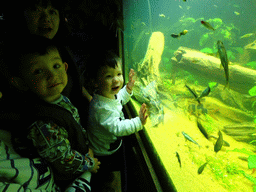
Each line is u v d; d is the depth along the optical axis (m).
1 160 0.60
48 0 1.08
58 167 0.79
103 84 1.20
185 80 3.35
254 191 0.93
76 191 0.82
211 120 1.94
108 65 1.13
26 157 0.71
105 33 2.51
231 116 1.98
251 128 1.60
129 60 3.21
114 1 2.25
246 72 1.77
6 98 0.74
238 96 2.18
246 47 2.32
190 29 3.67
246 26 2.97
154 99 2.25
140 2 3.33
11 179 0.58
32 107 0.75
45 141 0.73
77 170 0.86
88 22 2.39
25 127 0.73
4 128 0.75
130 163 1.83
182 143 1.48
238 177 1.05
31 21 1.10
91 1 2.23
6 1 1.04
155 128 1.76
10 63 0.70
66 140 0.79
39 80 0.72
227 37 2.69
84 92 1.71
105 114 1.18
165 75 3.81
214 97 2.46
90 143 1.37
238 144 1.48
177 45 4.09
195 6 3.80
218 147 0.85
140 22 3.76
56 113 0.78
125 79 2.67
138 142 1.55
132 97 2.54
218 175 1.07
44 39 0.76
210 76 2.36
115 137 1.34
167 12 4.16
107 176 1.31
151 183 1.14
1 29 1.09
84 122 1.57
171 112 2.16
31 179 0.62
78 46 2.48
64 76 0.81
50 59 0.72
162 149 1.36
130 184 1.85
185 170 1.14
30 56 0.67
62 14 1.26
